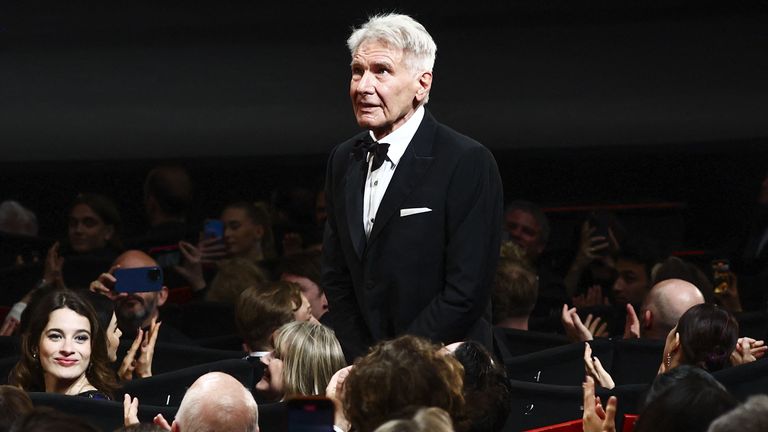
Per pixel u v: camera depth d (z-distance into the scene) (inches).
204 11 1601.9
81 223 978.7
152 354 657.6
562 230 1187.9
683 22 1523.1
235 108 1412.4
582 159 1309.1
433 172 505.4
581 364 641.6
